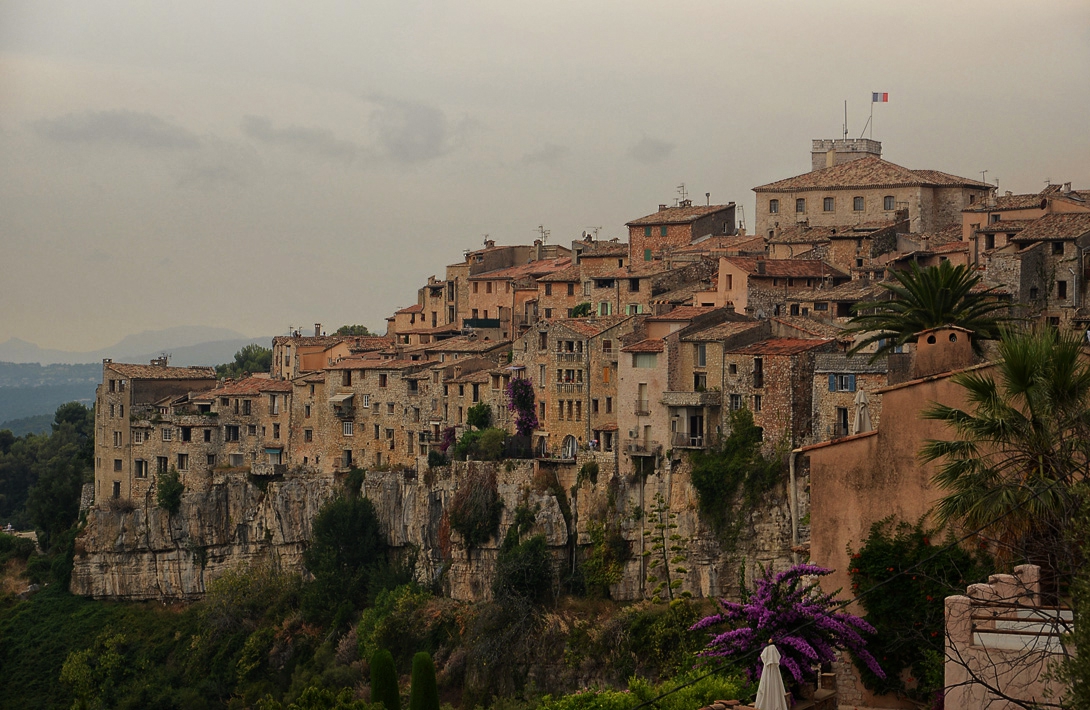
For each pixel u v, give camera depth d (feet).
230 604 580.71
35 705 597.93
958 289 331.16
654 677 425.69
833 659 197.88
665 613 431.43
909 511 208.23
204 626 581.53
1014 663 155.63
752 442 440.04
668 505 456.86
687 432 457.68
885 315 334.85
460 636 491.72
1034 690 155.33
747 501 431.84
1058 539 180.75
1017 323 345.92
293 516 594.65
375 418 597.11
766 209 641.81
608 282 591.78
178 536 623.36
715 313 489.67
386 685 244.22
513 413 534.78
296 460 618.03
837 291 505.66
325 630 546.26
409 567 542.98
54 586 648.79
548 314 620.90
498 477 509.76
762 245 610.24
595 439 508.12
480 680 469.98
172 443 633.20
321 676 510.17
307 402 616.39
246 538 613.11
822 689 200.64
